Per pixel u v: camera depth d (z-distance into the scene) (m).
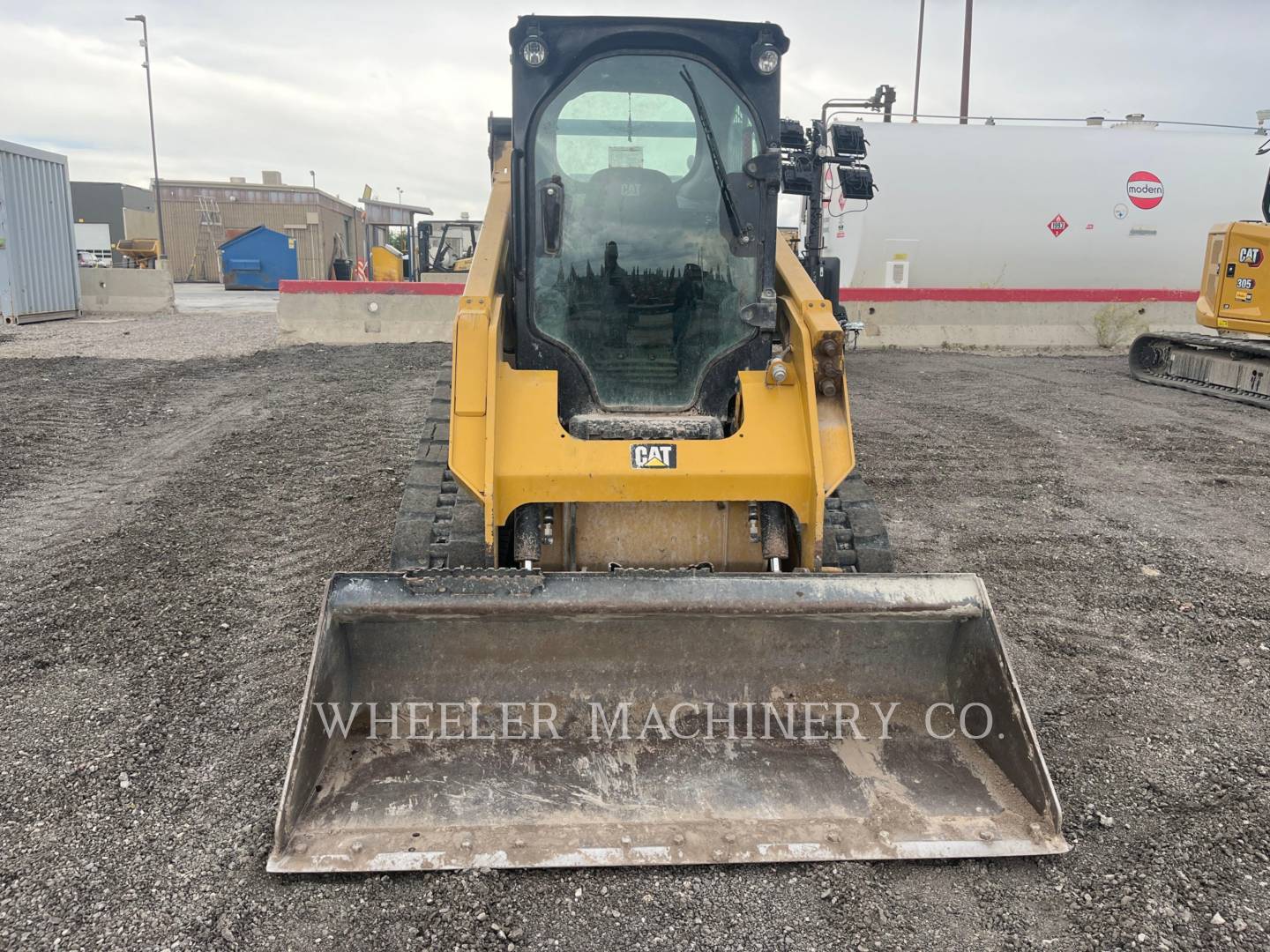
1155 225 15.90
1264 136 16.09
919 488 7.35
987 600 3.54
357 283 14.83
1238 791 3.52
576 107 4.21
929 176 15.52
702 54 4.19
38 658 4.44
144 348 13.93
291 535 6.15
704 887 3.01
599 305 4.32
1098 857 3.16
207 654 4.53
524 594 3.45
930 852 3.06
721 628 3.66
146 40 34.78
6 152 16.56
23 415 9.15
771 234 4.33
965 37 26.05
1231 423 9.68
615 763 3.40
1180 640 4.81
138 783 3.50
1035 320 15.75
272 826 3.27
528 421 3.88
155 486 7.13
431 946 2.76
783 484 3.85
